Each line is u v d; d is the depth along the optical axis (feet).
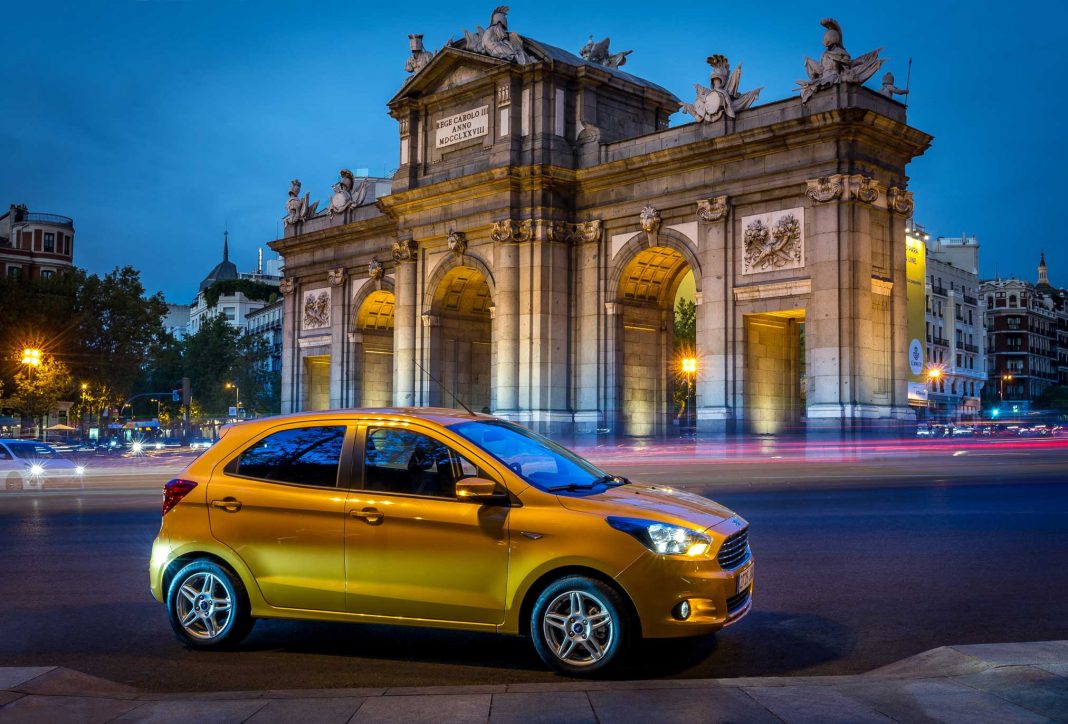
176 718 23.06
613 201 164.25
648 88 178.40
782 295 142.51
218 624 33.09
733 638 33.45
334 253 220.43
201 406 434.30
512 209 165.89
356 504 31.71
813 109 139.03
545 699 24.17
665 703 23.62
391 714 23.04
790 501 79.20
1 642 34.53
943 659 27.68
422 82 183.21
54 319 292.81
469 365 191.21
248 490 33.17
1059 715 21.84
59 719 23.12
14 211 398.01
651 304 174.09
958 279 415.03
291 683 29.01
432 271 182.60
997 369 529.04
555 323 165.78
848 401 133.80
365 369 216.13
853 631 34.17
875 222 139.44
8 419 288.92
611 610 28.68
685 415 300.20
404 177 185.37
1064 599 38.93
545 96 166.61
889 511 69.77
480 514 30.35
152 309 320.50
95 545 57.77
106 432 368.68
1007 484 92.99
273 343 534.78
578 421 165.27
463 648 33.12
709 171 151.12
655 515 29.45
